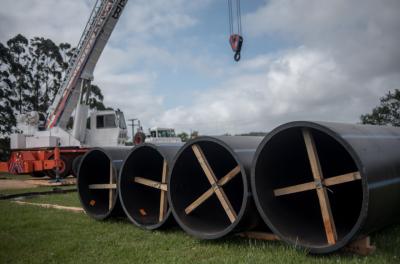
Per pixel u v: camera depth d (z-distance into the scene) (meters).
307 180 6.07
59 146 18.20
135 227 6.54
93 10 17.38
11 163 18.59
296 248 4.62
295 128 4.95
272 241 5.23
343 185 6.38
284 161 5.56
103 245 5.41
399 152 5.05
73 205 9.25
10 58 41.56
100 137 18.75
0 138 39.38
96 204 7.88
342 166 6.51
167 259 4.67
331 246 4.36
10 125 41.94
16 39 42.09
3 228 6.58
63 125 18.56
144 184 6.88
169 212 5.94
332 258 4.40
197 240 5.49
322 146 6.16
